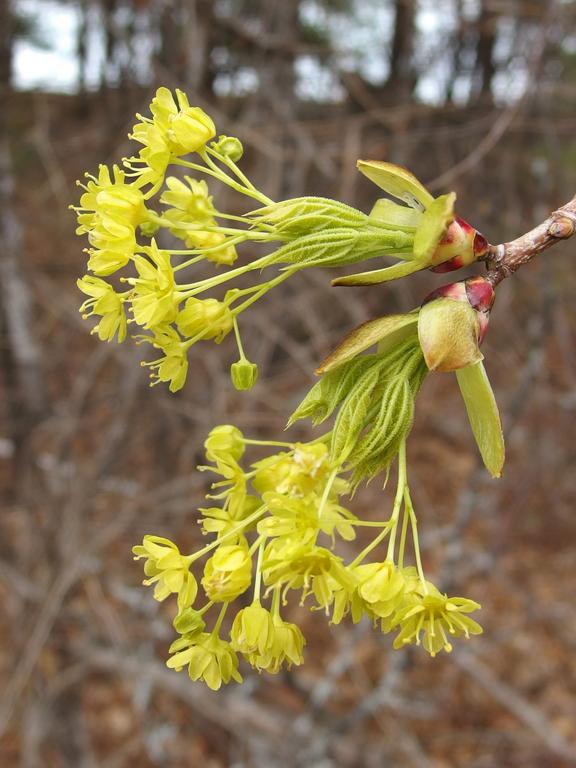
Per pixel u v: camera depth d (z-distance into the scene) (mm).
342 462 1270
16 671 4453
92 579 4547
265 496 1211
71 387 6230
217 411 4656
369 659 5742
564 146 5910
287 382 5965
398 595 1244
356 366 1354
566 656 5883
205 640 1355
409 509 1291
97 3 5047
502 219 5656
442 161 5430
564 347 5469
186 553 5234
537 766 5039
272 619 1299
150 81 5066
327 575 1219
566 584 6207
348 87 5445
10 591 5074
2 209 5312
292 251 1323
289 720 4797
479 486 4348
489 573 5492
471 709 5355
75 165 6973
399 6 5613
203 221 1403
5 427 5105
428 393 7285
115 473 5410
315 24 6113
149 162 1401
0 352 5297
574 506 6348
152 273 1336
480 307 1323
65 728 4844
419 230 1295
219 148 1435
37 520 4852
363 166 1334
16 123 6258
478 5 4992
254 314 5051
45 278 5758
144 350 4660
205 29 4922
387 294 5836
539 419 6113
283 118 5137
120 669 4758
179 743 5156
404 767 4910
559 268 5637
